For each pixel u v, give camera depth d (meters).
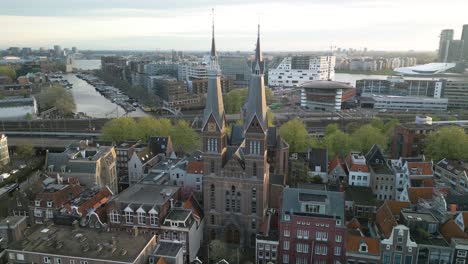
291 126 185.12
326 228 92.75
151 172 142.88
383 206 106.69
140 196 111.69
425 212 99.94
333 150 177.38
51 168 139.00
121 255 81.44
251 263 97.19
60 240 88.06
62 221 98.19
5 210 120.94
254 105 102.69
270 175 127.12
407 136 175.00
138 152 160.62
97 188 128.50
